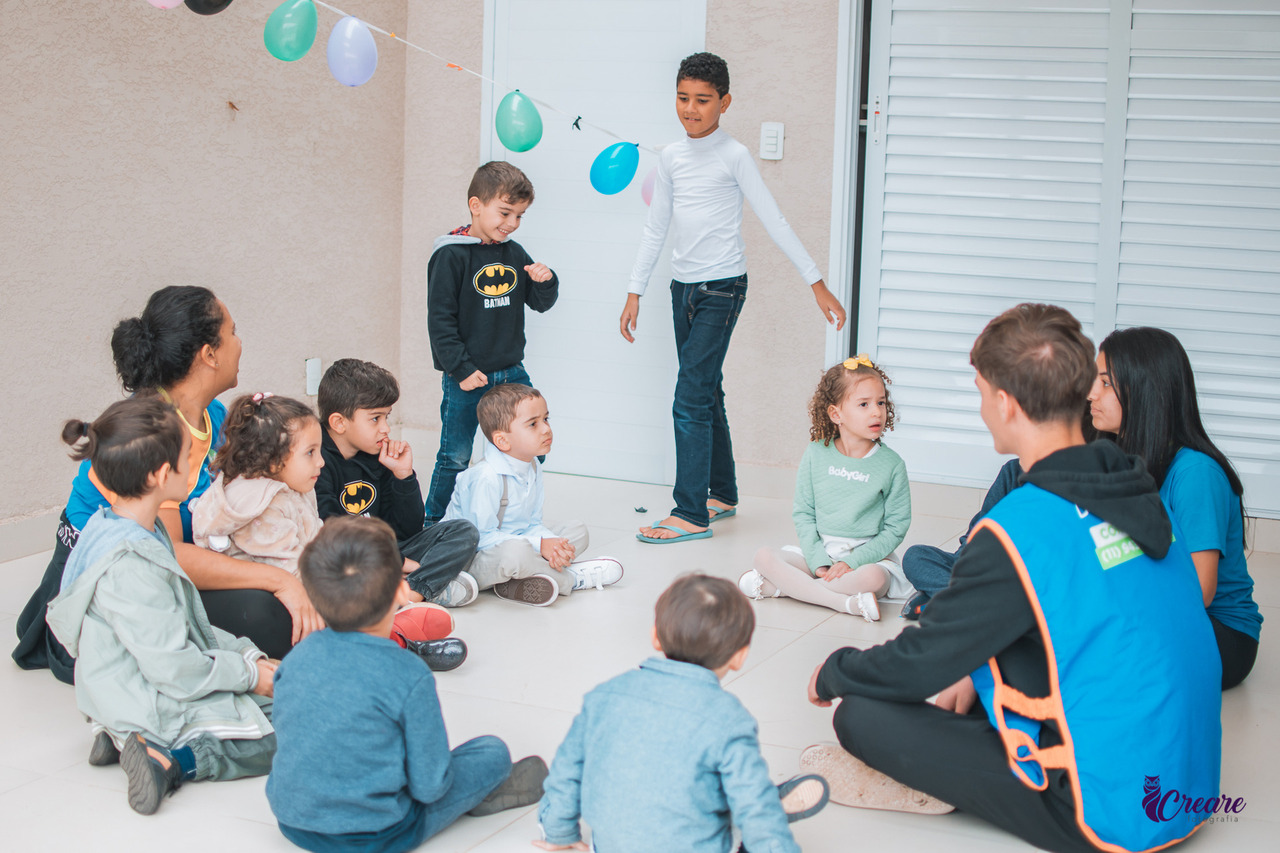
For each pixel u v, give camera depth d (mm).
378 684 1641
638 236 4289
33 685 2359
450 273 3395
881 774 1892
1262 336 3752
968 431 4074
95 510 2326
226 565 2240
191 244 3662
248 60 3811
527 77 4344
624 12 4188
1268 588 3311
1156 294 3846
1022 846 1789
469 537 2852
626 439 4422
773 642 2697
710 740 1452
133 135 3412
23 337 3148
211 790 1930
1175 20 3709
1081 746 1615
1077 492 1647
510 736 2139
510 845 1770
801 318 4145
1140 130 3781
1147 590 1646
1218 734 1726
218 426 2521
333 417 2750
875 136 4023
